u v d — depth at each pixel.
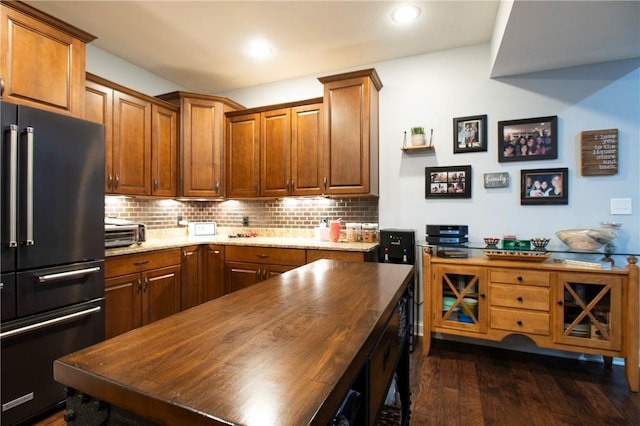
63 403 1.88
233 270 3.14
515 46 2.21
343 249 2.70
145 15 2.39
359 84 2.87
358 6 2.28
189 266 3.08
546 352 2.58
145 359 0.67
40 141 1.77
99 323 2.08
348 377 0.64
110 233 2.53
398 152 3.04
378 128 3.10
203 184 3.40
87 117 2.52
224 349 0.71
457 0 2.21
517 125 2.66
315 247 2.79
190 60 3.11
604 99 2.44
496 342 2.73
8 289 1.65
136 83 3.22
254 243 3.05
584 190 2.49
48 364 1.82
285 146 3.24
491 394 2.02
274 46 2.84
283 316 0.93
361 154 2.86
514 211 2.68
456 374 2.27
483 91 2.77
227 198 3.52
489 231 2.75
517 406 1.90
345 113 2.92
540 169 2.60
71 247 1.92
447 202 2.88
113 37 2.70
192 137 3.36
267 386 0.56
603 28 1.98
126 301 2.48
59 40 2.04
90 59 2.83
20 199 1.69
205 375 0.60
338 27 2.54
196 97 3.38
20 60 1.86
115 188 2.73
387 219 3.08
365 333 0.81
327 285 1.30
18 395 1.70
